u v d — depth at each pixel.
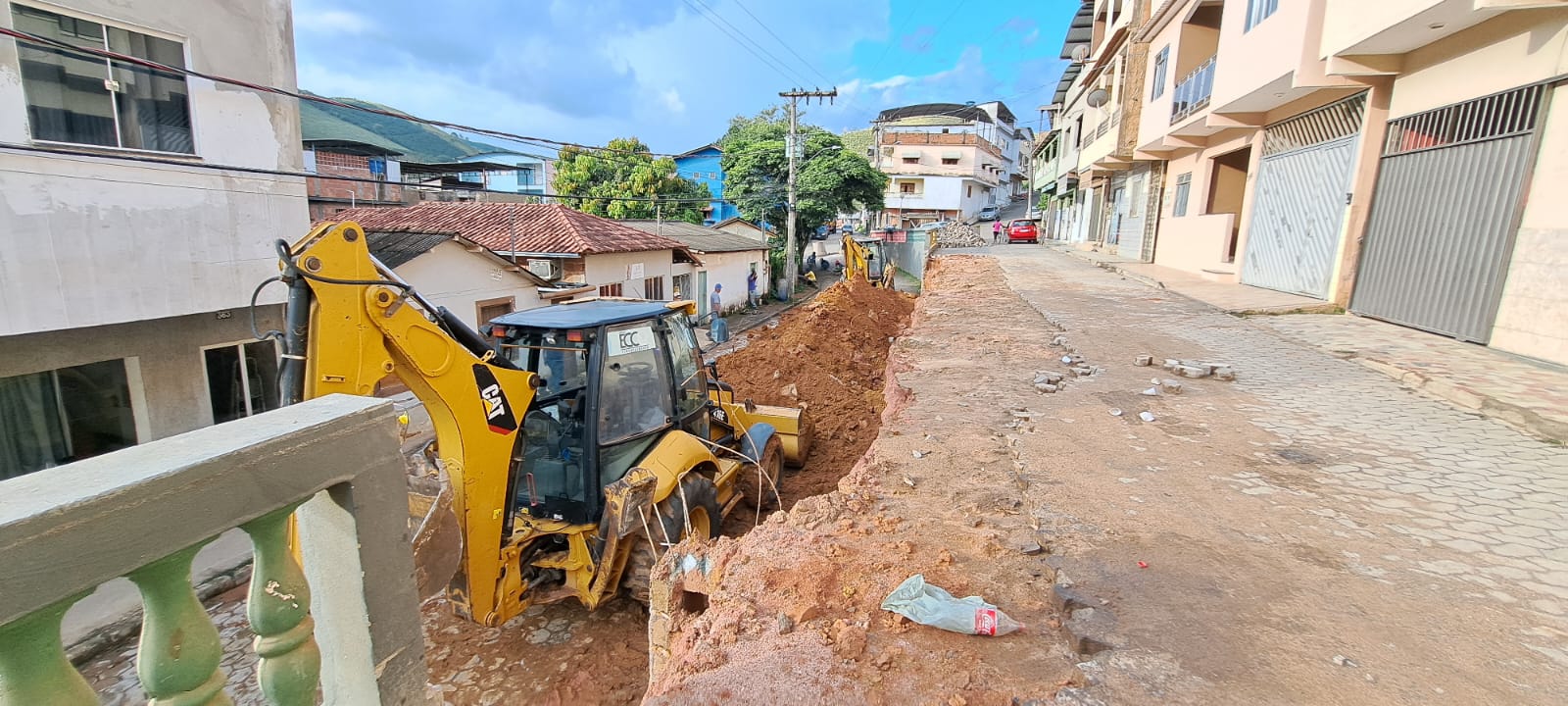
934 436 4.90
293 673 1.34
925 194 58.78
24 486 0.92
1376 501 3.74
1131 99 18.41
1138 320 9.62
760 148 33.66
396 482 1.43
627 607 5.66
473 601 4.27
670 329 5.98
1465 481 3.97
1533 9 6.23
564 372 5.23
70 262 7.00
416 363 3.66
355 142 22.84
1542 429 4.66
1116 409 5.48
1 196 6.49
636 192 30.56
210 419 8.70
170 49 7.71
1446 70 7.52
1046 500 3.80
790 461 8.34
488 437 4.13
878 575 3.03
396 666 1.48
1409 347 7.09
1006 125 75.88
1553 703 2.19
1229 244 13.70
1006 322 9.85
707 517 5.68
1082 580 2.96
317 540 1.35
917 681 2.34
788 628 2.66
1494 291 6.86
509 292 13.15
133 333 7.90
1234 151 13.69
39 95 6.71
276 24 8.71
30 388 7.20
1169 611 2.73
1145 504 3.73
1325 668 2.38
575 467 5.05
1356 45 7.92
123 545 0.97
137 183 7.45
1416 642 2.52
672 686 2.39
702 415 6.44
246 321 8.89
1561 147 6.09
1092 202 28.30
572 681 4.76
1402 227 8.30
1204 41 14.57
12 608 0.86
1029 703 2.23
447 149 55.50
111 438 7.89
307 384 3.30
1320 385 6.05
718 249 25.28
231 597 5.55
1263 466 4.27
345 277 3.32
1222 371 6.33
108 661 5.18
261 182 8.66
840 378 12.12
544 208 18.17
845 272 23.70
